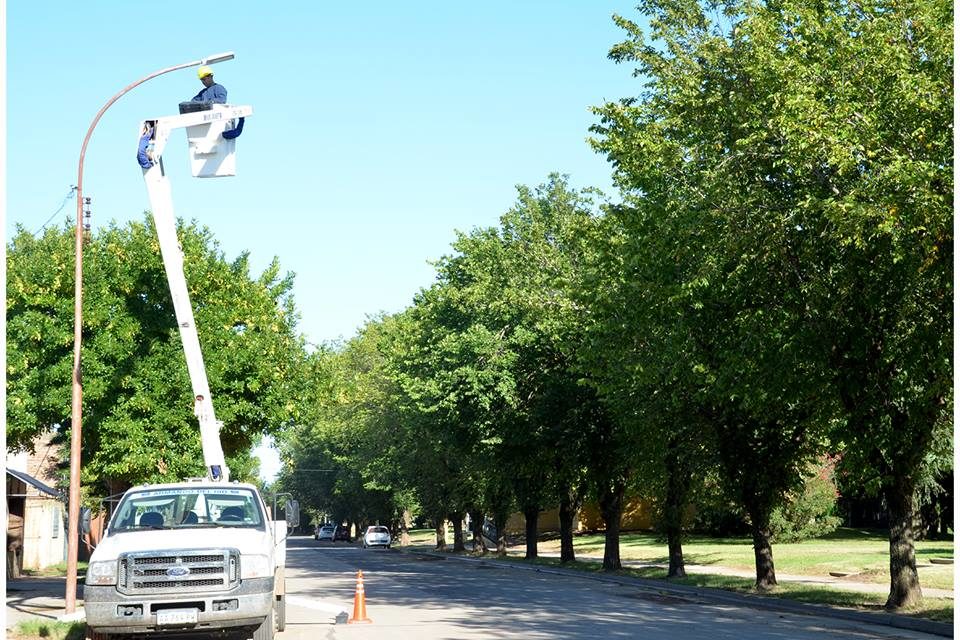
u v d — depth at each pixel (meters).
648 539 64.44
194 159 19.58
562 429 40.09
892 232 17.45
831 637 17.88
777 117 19.00
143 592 14.42
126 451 25.55
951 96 17.59
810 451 30.77
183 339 20.28
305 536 159.62
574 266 39.22
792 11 20.58
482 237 44.94
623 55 27.59
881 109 18.61
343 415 77.44
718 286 22.69
